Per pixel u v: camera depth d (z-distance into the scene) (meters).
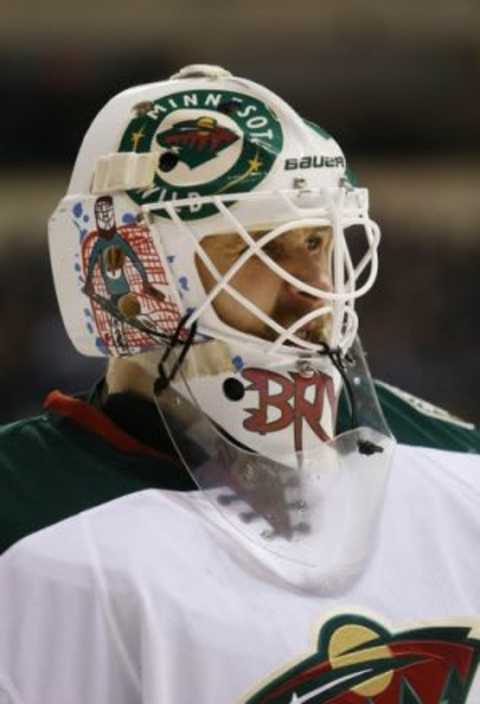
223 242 3.42
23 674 3.23
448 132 10.13
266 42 10.15
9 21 9.72
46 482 3.49
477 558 3.55
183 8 10.00
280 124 3.48
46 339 8.80
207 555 3.38
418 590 3.46
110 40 9.80
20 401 8.68
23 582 3.30
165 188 3.43
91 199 3.53
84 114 9.66
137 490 3.47
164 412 3.52
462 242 9.70
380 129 10.15
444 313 9.37
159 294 3.47
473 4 10.22
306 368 3.53
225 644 3.25
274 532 3.47
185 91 3.54
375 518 3.56
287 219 3.39
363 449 3.66
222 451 3.53
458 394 9.20
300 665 3.28
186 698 3.22
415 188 9.99
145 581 3.28
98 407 3.72
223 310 3.46
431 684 3.37
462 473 3.74
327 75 10.13
